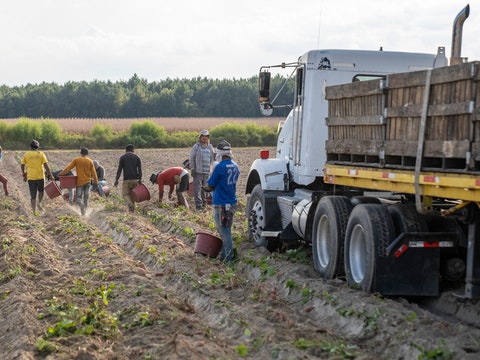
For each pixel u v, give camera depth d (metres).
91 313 8.46
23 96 138.12
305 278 10.67
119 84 156.25
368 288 9.24
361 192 11.41
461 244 8.89
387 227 9.22
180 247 14.17
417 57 12.77
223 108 132.62
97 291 9.98
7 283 11.09
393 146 8.88
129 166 20.69
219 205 12.95
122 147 60.66
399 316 7.98
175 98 134.12
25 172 20.81
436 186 8.05
